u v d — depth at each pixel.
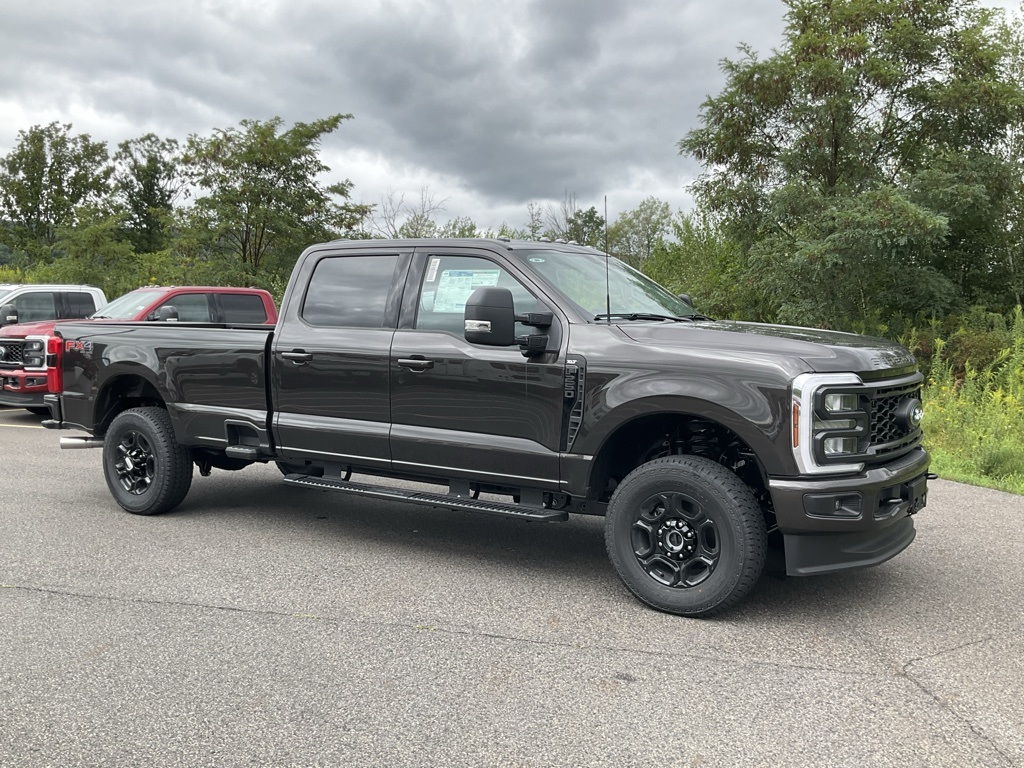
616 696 3.46
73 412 6.82
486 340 4.55
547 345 4.75
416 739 3.10
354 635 4.11
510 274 5.03
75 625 4.20
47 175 45.84
